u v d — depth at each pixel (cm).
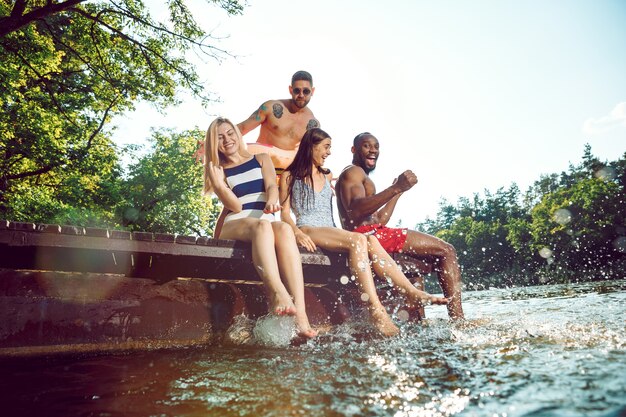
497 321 337
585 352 190
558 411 115
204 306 338
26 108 1477
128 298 317
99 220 2223
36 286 293
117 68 1439
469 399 133
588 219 6009
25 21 1041
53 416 135
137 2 1330
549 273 5962
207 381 176
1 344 275
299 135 604
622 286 1045
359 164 493
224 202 386
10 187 1630
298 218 423
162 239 330
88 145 1883
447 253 427
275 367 202
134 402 148
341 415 124
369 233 421
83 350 286
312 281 462
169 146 3291
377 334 318
